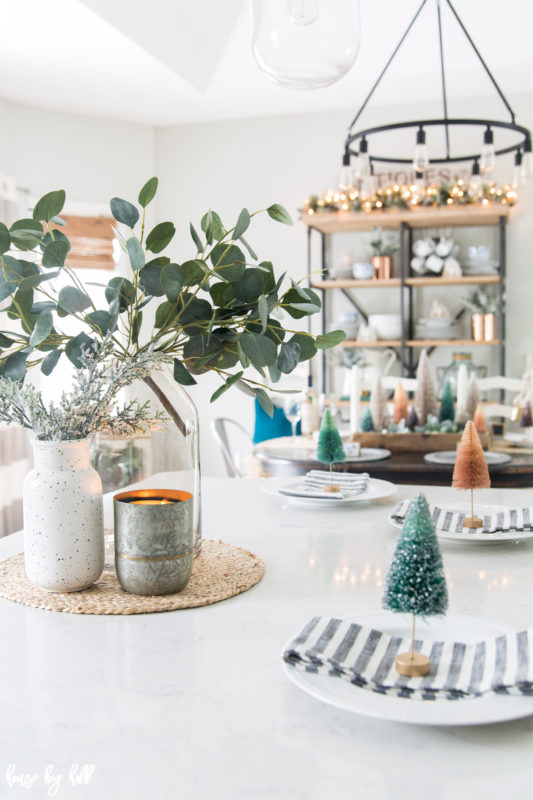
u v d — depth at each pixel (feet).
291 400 10.27
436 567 2.39
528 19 13.02
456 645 2.55
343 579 3.53
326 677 2.35
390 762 1.97
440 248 15.71
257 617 3.04
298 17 4.22
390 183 16.51
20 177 15.55
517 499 5.33
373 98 15.98
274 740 2.08
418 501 2.42
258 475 10.51
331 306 17.25
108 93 14.89
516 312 16.26
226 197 17.62
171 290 3.18
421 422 9.98
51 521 3.23
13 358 3.44
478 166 11.46
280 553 4.00
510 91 15.70
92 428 3.32
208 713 2.24
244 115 17.06
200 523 3.82
